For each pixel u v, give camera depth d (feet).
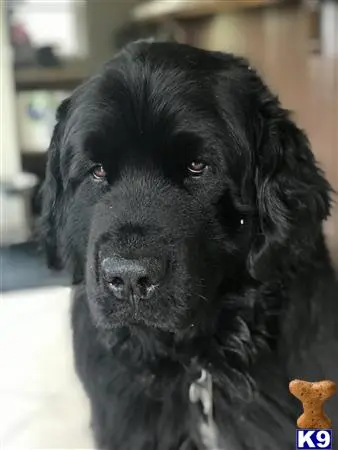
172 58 2.07
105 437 2.31
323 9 3.75
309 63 3.91
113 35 6.05
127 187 1.98
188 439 2.23
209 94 2.02
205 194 1.98
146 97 1.95
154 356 2.20
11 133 5.67
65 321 3.40
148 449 2.24
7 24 5.61
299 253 2.14
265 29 4.30
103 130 1.98
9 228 5.44
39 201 2.80
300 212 2.14
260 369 2.17
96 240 1.90
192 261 1.90
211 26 5.01
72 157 2.14
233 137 2.03
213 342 2.17
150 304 1.83
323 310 2.27
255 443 2.18
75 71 5.93
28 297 3.86
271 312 2.18
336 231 3.05
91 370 2.35
